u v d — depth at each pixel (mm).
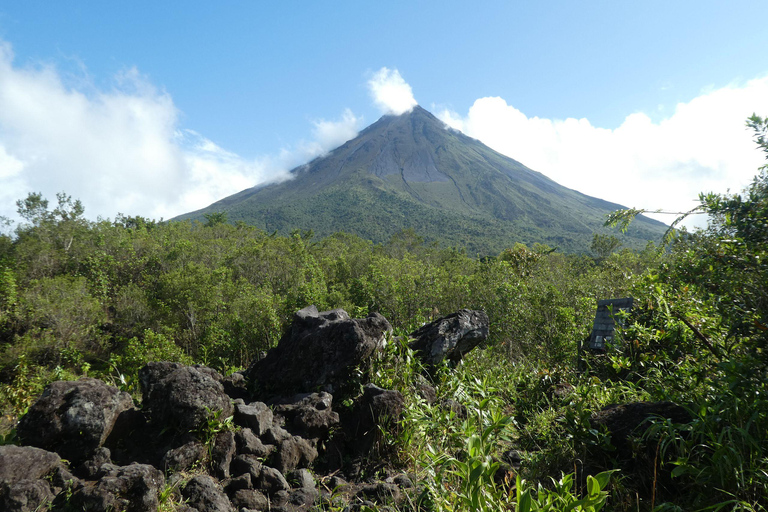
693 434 3283
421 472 3982
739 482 2828
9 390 6914
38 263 29844
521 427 5133
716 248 3654
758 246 3312
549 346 11430
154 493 3072
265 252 33875
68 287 22312
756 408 3020
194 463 3693
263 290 24141
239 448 3922
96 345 22625
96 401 3709
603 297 15039
